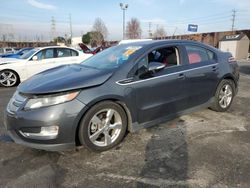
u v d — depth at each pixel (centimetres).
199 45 434
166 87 366
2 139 358
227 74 462
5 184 251
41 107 281
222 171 268
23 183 252
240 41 2273
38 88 292
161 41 390
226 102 475
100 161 295
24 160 298
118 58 363
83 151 320
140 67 344
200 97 425
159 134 369
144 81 341
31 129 284
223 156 301
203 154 307
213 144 334
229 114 462
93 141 308
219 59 459
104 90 305
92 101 295
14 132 304
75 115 286
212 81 438
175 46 396
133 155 308
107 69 336
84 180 258
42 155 310
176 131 380
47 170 277
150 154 310
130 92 328
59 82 301
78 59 922
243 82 816
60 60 887
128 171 273
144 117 350
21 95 304
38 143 287
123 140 349
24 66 824
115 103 320
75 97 288
